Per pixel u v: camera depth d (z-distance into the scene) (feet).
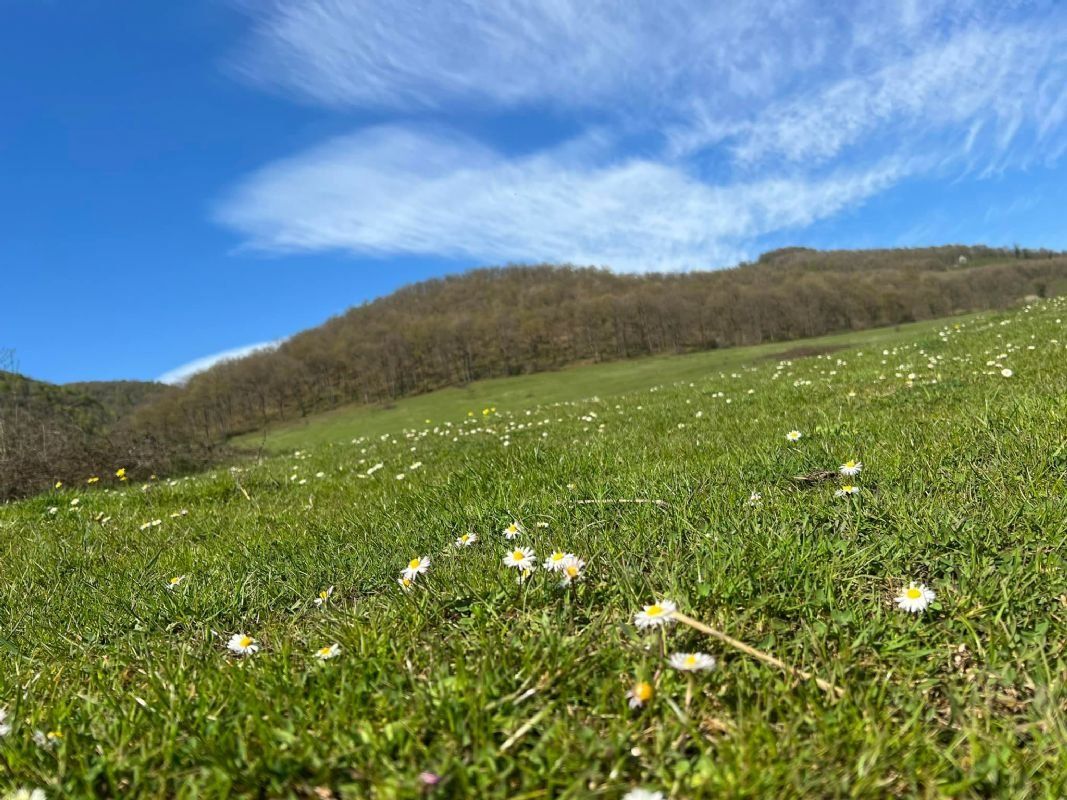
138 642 9.85
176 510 23.65
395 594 9.77
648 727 6.06
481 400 262.26
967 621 7.35
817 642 7.23
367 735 5.89
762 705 6.24
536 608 8.75
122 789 5.79
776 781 5.08
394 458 30.25
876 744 5.35
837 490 12.14
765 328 348.79
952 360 32.19
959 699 6.23
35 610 12.23
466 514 14.58
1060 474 11.11
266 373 347.56
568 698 6.57
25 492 38.83
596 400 50.93
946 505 10.47
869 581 8.77
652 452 19.75
